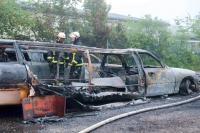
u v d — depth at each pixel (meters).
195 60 22.66
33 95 8.84
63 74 10.14
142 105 10.84
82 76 10.43
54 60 9.95
